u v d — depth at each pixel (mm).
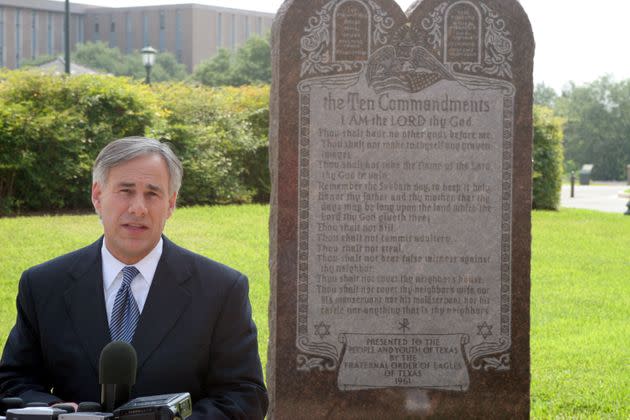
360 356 4566
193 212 14648
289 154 4523
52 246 10695
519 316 4594
